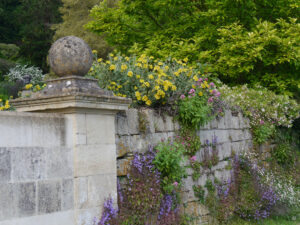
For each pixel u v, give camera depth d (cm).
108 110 387
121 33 1152
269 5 1053
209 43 1070
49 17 2959
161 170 477
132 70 548
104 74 541
